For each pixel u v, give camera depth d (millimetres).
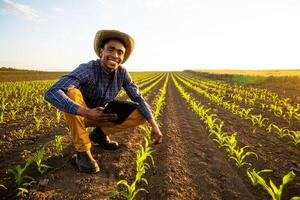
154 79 38875
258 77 26734
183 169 3898
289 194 3197
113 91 3637
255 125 7352
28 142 4965
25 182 3197
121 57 3293
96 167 3488
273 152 4844
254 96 15305
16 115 7855
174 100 13625
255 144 5363
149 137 5102
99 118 2666
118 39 3266
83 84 3359
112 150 4457
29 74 46719
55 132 5797
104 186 3195
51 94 2803
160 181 3447
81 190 3062
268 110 10289
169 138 5695
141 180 3453
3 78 31266
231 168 4008
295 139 5418
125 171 3672
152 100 13320
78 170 3568
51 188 3072
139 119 3889
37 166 3713
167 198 3002
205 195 3146
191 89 21531
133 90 3762
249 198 3092
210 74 48312
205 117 8180
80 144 3332
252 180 3350
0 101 10922
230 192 3223
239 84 26359
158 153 4617
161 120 7973
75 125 3244
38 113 8383
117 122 3729
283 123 7691
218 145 5254
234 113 9492
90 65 3293
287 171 3922
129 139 5332
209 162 4262
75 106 2689
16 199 2820
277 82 24203
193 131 6543
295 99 14070
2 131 5801
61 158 4043
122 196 3004
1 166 3730
